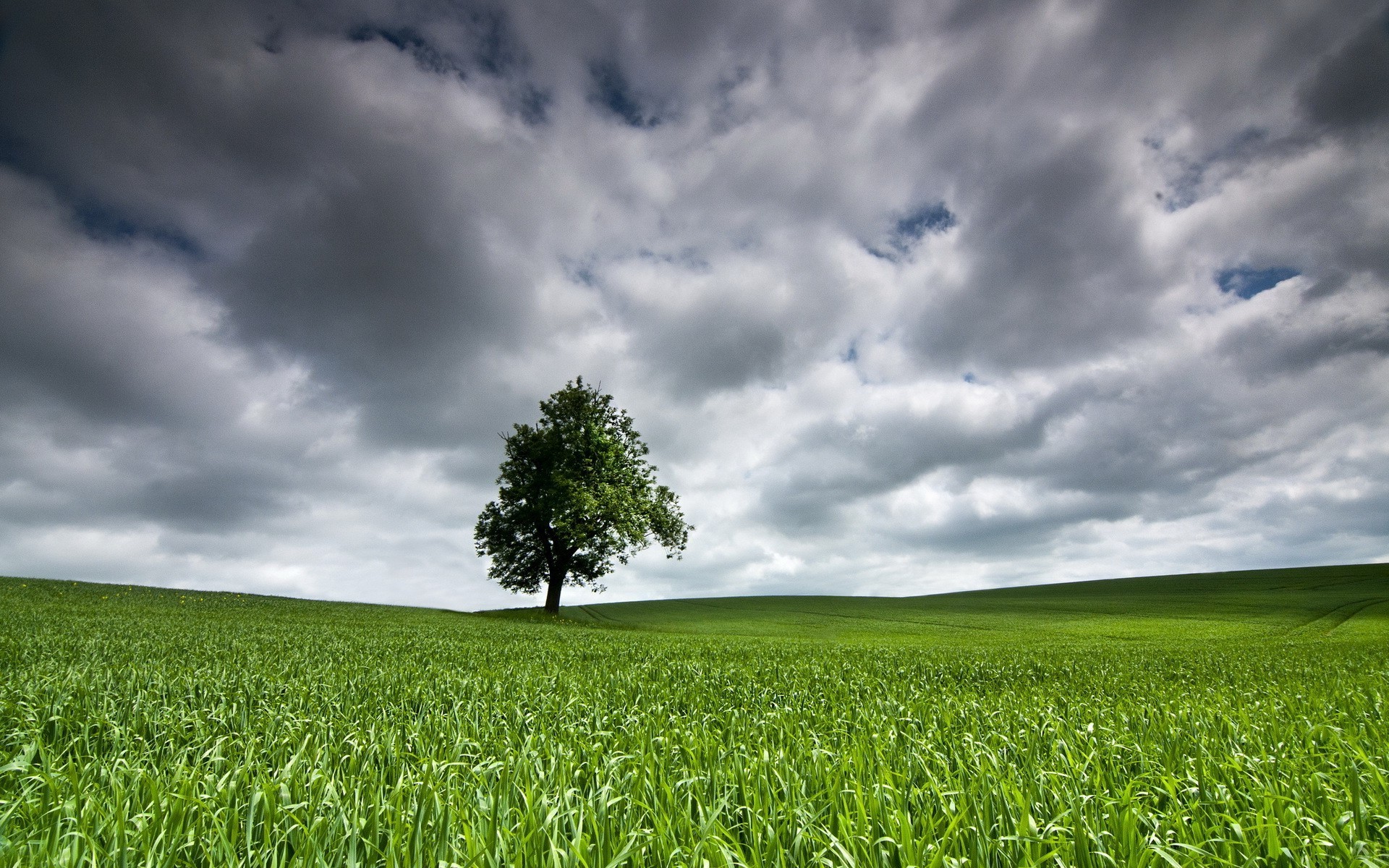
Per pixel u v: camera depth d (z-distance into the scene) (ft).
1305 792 13.71
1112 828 11.62
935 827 11.72
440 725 21.74
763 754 15.48
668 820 11.44
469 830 10.63
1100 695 34.63
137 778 13.55
